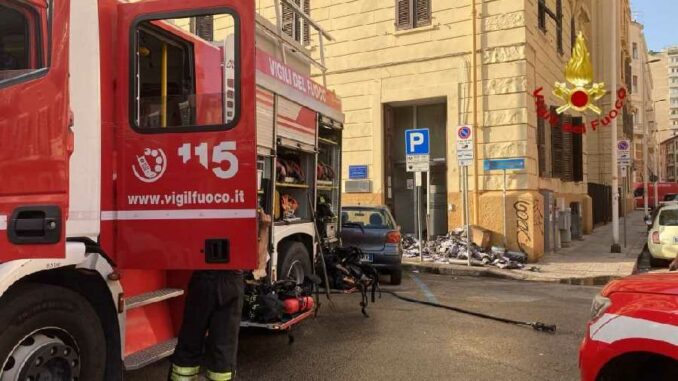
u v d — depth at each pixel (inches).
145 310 180.2
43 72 129.1
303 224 292.8
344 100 686.5
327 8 695.7
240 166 152.3
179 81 188.9
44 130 128.7
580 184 869.8
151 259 160.1
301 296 257.1
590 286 455.5
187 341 164.4
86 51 151.0
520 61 587.5
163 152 159.5
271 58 253.3
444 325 298.7
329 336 274.2
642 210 2004.2
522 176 585.9
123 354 160.9
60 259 135.1
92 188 153.7
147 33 177.2
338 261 327.6
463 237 588.1
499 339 271.6
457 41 621.6
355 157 680.4
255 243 151.5
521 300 380.2
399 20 653.9
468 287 435.8
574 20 909.8
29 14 130.3
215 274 162.6
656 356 129.6
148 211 160.4
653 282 137.2
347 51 684.1
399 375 216.7
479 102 607.2
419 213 571.2
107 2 164.7
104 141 160.7
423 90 639.1
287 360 234.7
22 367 132.0
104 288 155.6
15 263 129.6
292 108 276.1
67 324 143.7
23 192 129.3
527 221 576.4
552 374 220.1
